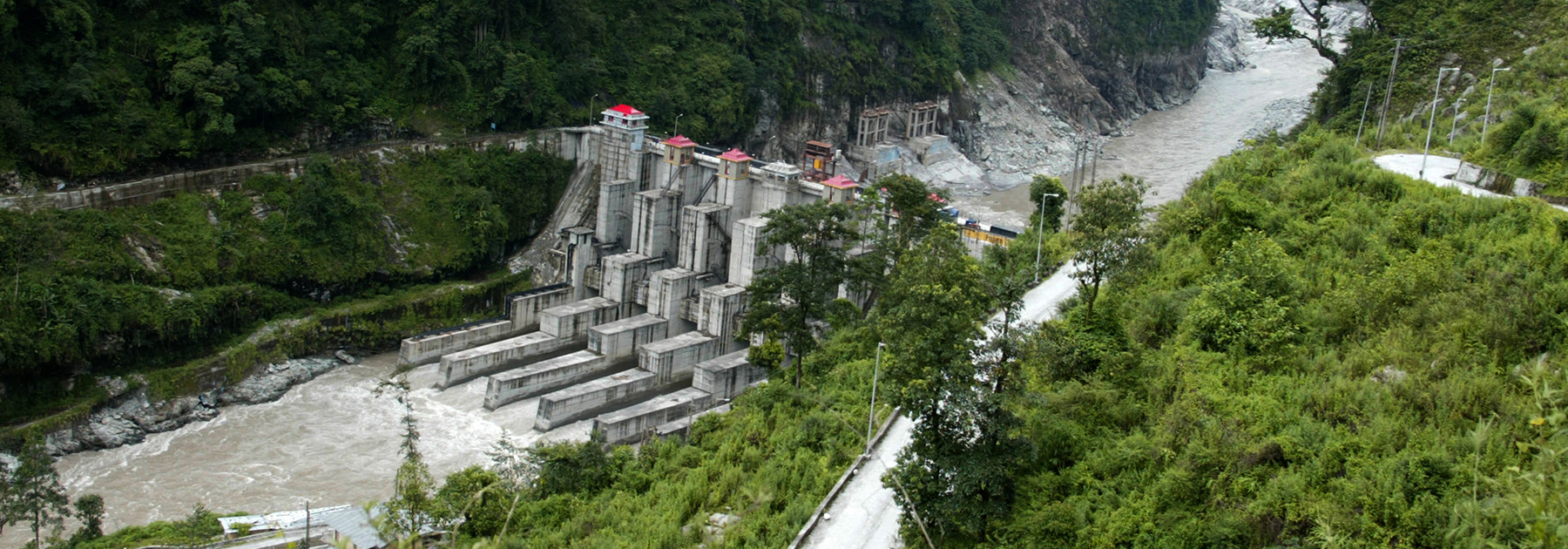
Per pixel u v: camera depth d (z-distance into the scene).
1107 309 73.25
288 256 125.56
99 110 125.56
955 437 60.03
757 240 127.25
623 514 75.50
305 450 105.00
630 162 144.50
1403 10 145.38
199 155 132.00
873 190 120.94
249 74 135.50
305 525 84.00
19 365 103.00
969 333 59.38
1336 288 72.50
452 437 108.06
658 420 108.19
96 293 108.88
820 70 195.88
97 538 82.81
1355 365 62.31
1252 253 73.25
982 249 124.06
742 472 77.94
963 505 59.34
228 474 100.25
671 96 168.00
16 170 118.56
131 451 103.62
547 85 157.75
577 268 138.88
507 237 145.12
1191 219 88.88
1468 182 88.50
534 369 117.62
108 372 108.94
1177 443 60.03
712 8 183.25
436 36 151.75
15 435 99.31
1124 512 57.50
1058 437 63.88
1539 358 58.91
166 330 112.44
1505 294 64.19
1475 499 46.59
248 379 115.31
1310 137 103.94
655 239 137.00
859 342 97.00
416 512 75.06
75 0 128.25
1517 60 125.00
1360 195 85.38
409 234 137.12
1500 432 52.34
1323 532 48.00
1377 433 55.19
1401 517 50.12
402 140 146.12
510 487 82.44
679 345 121.06
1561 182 84.75
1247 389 63.62
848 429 77.25
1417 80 131.00
